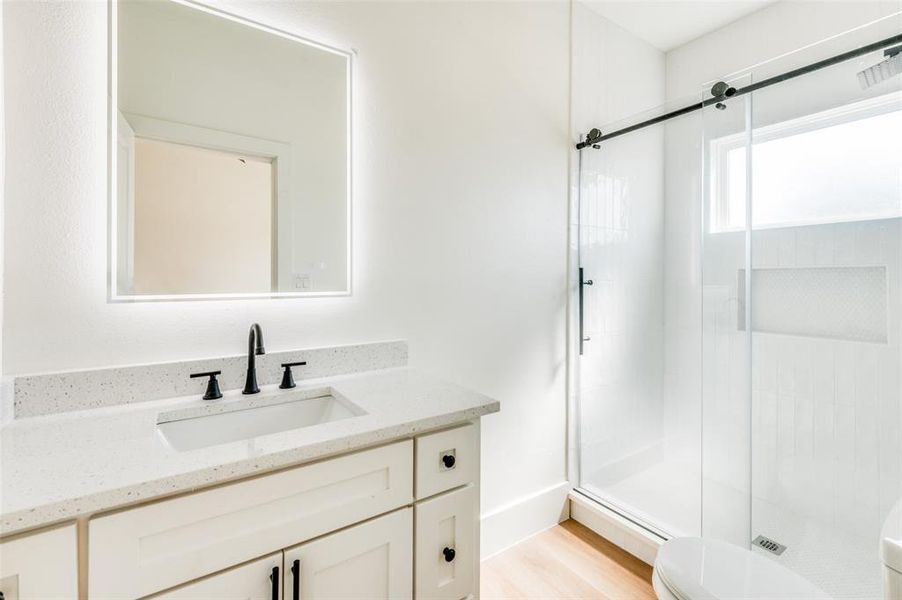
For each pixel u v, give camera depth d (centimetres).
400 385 128
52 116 100
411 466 96
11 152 96
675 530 182
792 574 109
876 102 153
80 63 103
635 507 201
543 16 199
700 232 227
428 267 163
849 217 164
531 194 196
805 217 175
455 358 172
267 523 78
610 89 227
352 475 87
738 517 182
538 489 201
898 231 154
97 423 95
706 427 202
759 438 192
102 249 106
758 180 185
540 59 198
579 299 214
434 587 100
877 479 161
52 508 60
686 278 235
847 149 162
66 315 103
